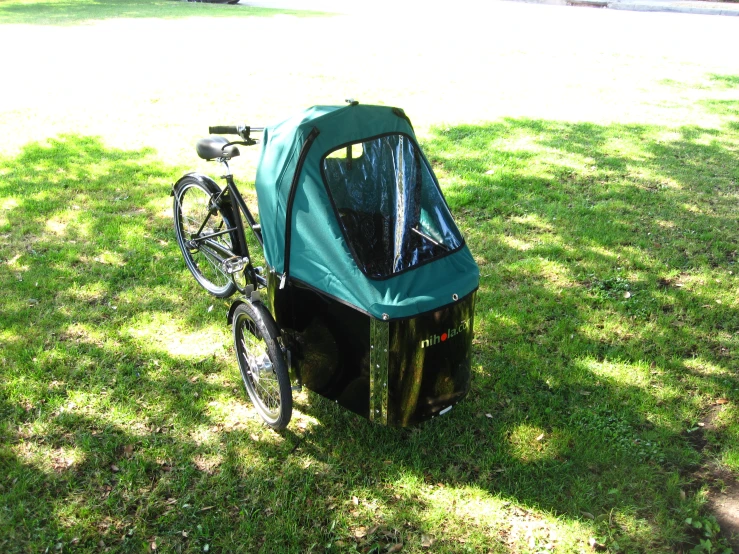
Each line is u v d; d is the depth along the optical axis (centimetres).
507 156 852
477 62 1416
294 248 362
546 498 360
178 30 1780
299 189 357
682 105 1123
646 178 793
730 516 352
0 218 638
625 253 612
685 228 664
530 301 534
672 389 441
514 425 409
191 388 431
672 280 571
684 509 352
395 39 1688
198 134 901
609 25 2005
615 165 830
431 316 343
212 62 1361
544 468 378
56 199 686
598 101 1132
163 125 935
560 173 800
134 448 382
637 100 1147
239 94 1108
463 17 2152
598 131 966
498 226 657
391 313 332
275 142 374
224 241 509
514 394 436
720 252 614
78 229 624
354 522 344
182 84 1168
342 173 365
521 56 1493
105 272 552
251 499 354
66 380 430
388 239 367
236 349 418
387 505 354
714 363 468
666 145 913
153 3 2548
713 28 1977
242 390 433
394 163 381
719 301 539
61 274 547
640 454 387
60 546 321
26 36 1645
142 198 695
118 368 441
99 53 1438
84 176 746
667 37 1803
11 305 502
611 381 447
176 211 541
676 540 338
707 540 336
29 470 361
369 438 394
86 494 351
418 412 364
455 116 1022
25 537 326
